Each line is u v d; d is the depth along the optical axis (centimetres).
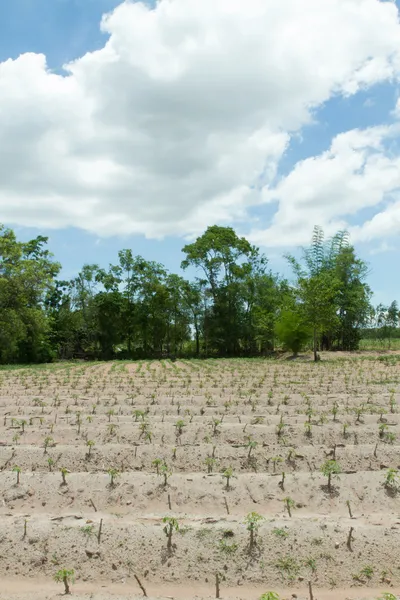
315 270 4931
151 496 835
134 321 5506
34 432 1188
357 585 610
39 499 838
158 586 618
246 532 681
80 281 5591
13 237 4284
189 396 1709
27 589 610
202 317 5484
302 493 839
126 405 1554
